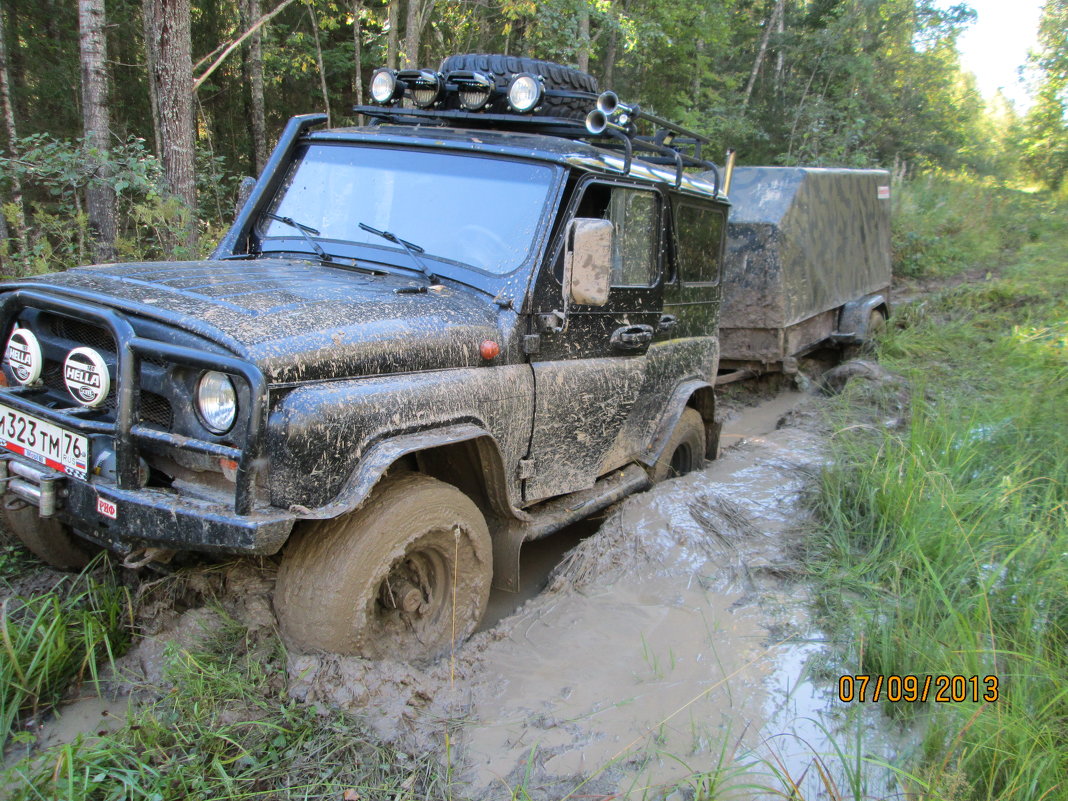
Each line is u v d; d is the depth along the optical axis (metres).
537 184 3.86
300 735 2.69
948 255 16.42
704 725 2.98
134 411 2.83
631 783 2.66
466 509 3.40
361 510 3.04
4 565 3.76
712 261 5.72
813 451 6.08
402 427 3.06
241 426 2.73
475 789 2.62
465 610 3.50
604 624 3.72
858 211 9.85
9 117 13.44
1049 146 40.69
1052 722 2.79
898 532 4.34
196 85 9.31
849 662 3.41
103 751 2.51
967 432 5.48
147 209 7.51
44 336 3.24
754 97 31.55
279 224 4.33
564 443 4.07
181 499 2.80
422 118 4.75
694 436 5.60
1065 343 8.72
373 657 3.11
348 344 2.96
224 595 3.27
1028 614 3.38
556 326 3.82
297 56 20.08
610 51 20.80
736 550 4.36
